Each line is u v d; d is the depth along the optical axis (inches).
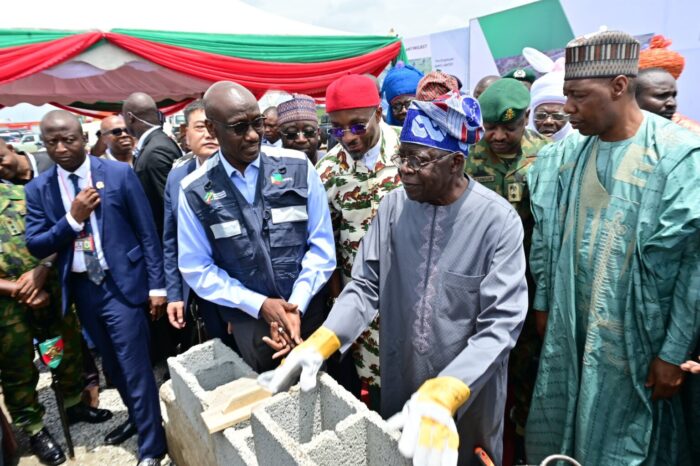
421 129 53.1
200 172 80.3
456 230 58.7
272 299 77.3
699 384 66.5
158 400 98.9
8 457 105.9
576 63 60.6
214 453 71.8
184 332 140.2
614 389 65.1
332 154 98.1
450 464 42.8
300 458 47.1
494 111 83.0
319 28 231.0
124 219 95.3
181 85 291.3
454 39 292.7
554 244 72.7
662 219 58.1
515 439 99.0
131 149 161.5
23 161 135.1
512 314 53.4
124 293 93.8
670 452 67.3
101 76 261.9
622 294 63.1
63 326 112.9
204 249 81.5
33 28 150.8
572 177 70.1
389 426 52.2
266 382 63.4
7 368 102.9
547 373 73.4
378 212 67.6
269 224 79.2
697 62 185.9
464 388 47.3
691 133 59.9
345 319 61.9
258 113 73.5
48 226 95.2
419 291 61.2
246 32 195.5
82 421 121.2
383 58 227.0
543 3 236.7
